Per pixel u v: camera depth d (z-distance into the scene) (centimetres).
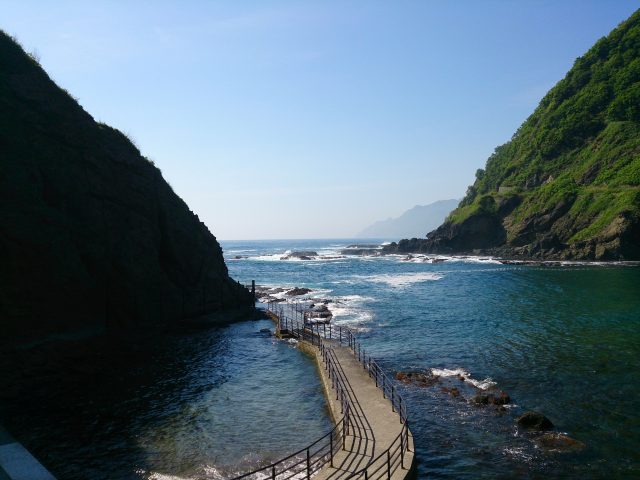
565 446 1853
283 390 2566
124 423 2089
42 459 1744
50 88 3738
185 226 4941
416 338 3750
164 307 4272
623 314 4550
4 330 2750
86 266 3578
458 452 1816
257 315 5000
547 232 12812
